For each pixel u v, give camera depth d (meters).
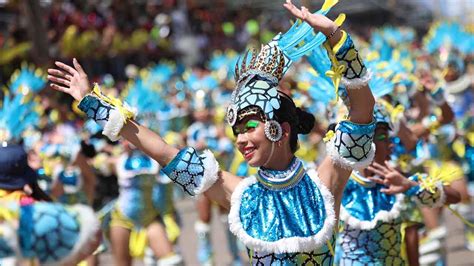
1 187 8.63
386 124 11.66
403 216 12.97
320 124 13.75
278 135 8.49
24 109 13.06
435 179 11.56
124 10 39.12
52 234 7.25
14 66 30.16
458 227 25.66
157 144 8.66
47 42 26.44
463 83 21.67
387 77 12.24
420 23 81.88
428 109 15.31
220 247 24.14
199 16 48.59
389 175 11.27
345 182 8.64
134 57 39.41
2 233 7.18
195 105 23.95
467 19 62.41
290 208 8.44
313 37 8.74
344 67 8.20
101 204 19.72
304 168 8.69
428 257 16.17
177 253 16.95
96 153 18.16
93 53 35.91
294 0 22.41
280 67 8.68
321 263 8.42
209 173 8.58
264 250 8.32
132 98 17.81
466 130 21.16
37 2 26.09
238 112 8.51
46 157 16.81
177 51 43.41
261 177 8.60
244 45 51.31
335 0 8.33
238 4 57.03
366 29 65.06
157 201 16.53
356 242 11.63
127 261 16.47
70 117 20.61
